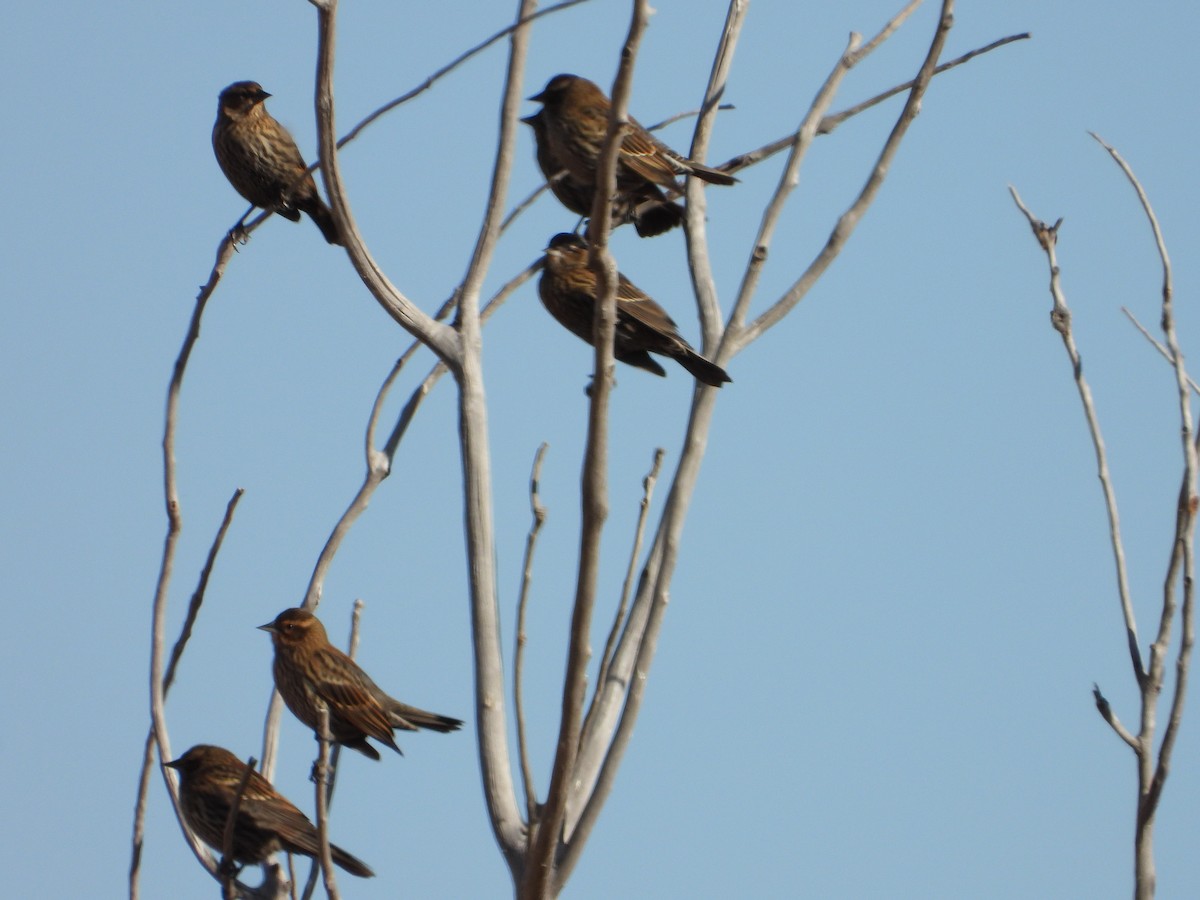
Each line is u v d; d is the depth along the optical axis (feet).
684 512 37.09
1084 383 35.76
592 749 34.45
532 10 36.88
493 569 36.06
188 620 36.94
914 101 40.60
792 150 39.93
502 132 36.96
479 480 36.29
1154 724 32.78
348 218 35.88
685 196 43.62
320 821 30.48
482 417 36.65
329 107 35.14
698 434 38.29
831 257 40.06
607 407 29.84
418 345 40.11
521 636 32.24
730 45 44.98
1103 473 34.91
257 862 42.63
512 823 34.12
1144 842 32.04
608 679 35.29
